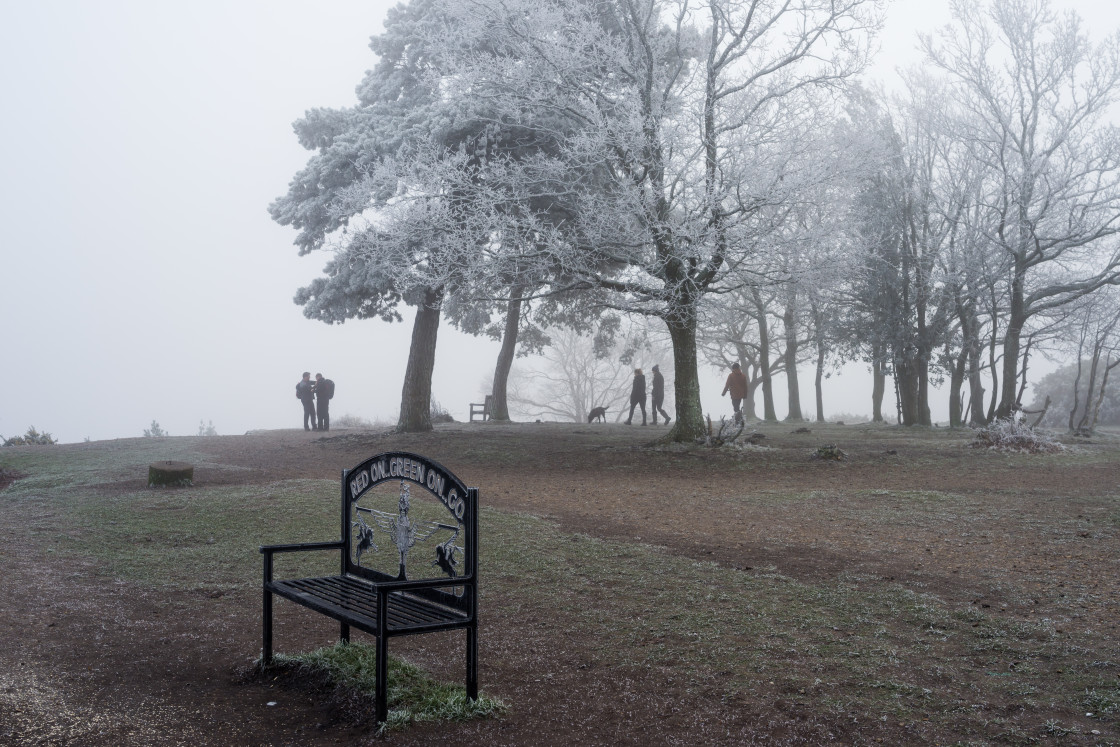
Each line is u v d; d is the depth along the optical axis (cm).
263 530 975
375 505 1123
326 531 964
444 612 455
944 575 725
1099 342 2422
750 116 1698
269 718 430
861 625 586
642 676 491
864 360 2947
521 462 1731
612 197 1784
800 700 446
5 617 598
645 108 1744
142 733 404
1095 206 2405
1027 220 2406
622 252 1825
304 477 1473
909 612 613
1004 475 1433
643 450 1841
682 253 1667
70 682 470
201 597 691
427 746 395
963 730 406
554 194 1773
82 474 1514
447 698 445
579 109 1798
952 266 2634
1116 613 596
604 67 1842
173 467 1342
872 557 803
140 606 656
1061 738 394
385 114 2250
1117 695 442
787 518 1033
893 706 437
